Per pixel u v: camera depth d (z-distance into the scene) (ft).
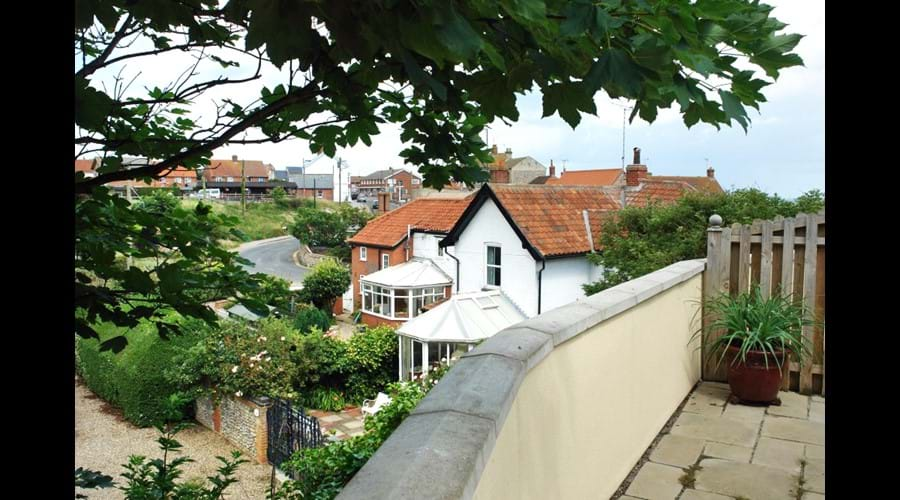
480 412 5.33
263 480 35.86
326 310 89.61
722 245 16.55
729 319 14.93
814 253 15.53
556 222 58.44
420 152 10.66
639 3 5.46
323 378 49.98
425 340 49.14
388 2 5.02
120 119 9.30
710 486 10.64
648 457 11.91
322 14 5.40
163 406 12.30
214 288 9.05
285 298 10.23
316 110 9.50
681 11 5.44
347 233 139.13
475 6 5.83
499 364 6.47
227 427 42.52
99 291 7.83
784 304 15.10
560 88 6.63
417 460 4.36
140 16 7.23
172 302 8.18
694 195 38.50
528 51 6.43
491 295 55.36
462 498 4.00
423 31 5.24
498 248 59.57
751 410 14.40
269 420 38.83
